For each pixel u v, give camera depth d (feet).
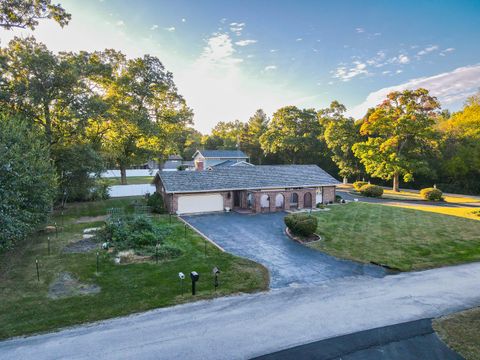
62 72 82.53
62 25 79.30
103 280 43.42
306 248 60.49
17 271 46.39
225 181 98.73
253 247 60.75
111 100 107.96
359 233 71.72
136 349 28.19
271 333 31.12
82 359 26.61
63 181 89.20
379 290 42.06
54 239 63.41
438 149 152.56
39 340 29.45
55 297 38.34
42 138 81.10
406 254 57.31
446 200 126.31
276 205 103.35
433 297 40.01
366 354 27.89
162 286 41.91
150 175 226.17
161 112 133.39
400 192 152.87
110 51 113.60
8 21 74.84
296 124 207.82
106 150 120.57
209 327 32.17
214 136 317.63
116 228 63.21
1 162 43.80
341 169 189.06
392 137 145.18
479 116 158.51
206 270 47.96
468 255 57.16
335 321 33.60
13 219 44.34
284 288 42.63
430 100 140.77
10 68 78.18
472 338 30.58
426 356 27.68
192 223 80.02
